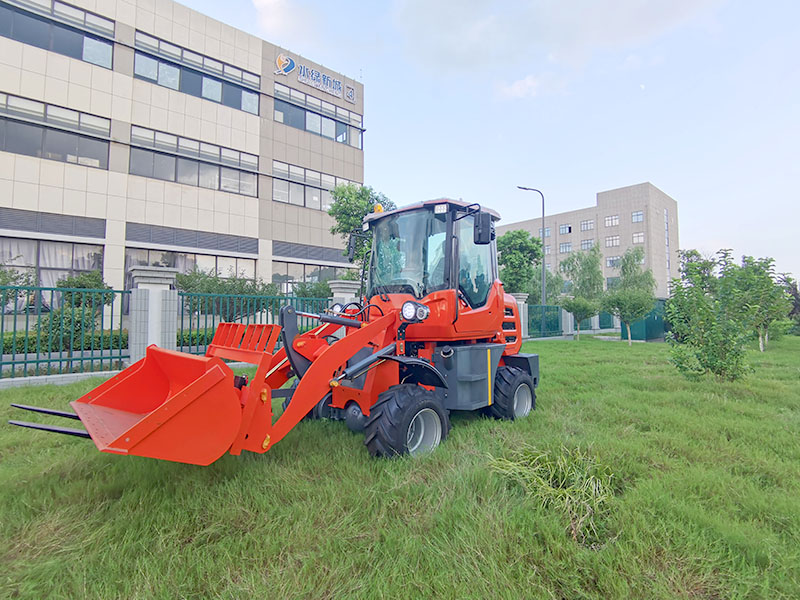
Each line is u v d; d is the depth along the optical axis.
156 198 19.17
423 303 4.07
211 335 8.91
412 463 3.23
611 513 2.52
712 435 4.08
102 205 17.69
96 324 8.71
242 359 3.19
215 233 20.97
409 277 4.27
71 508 2.59
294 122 24.23
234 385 2.97
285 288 23.47
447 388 3.98
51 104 16.73
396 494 2.76
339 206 15.65
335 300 10.33
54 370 7.07
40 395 5.59
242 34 22.17
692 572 2.02
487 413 4.80
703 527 2.36
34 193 16.23
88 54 17.66
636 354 11.66
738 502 2.70
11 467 3.27
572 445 3.53
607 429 4.25
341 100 26.38
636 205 52.84
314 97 25.09
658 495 2.67
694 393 6.05
